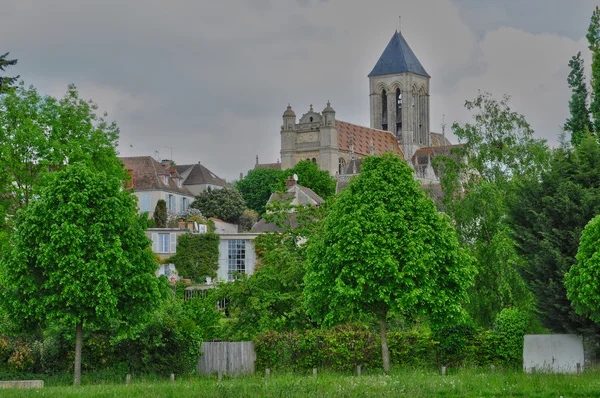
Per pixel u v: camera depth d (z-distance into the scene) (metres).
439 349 47.81
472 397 33.28
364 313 46.91
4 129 67.25
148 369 46.78
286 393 34.00
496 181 72.50
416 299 43.44
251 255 101.69
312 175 186.00
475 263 57.47
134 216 45.47
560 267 48.22
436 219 44.94
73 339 46.72
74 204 42.91
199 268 100.81
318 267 45.72
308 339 47.44
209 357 48.44
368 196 44.84
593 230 43.19
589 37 68.50
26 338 47.00
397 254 44.12
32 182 65.62
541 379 36.47
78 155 66.44
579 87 71.44
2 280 43.41
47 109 69.31
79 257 42.72
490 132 76.56
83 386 39.81
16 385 40.66
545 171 54.50
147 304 44.50
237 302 54.53
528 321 50.12
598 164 50.84
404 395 33.41
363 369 46.84
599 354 47.47
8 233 63.09
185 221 123.19
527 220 52.00
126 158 148.50
